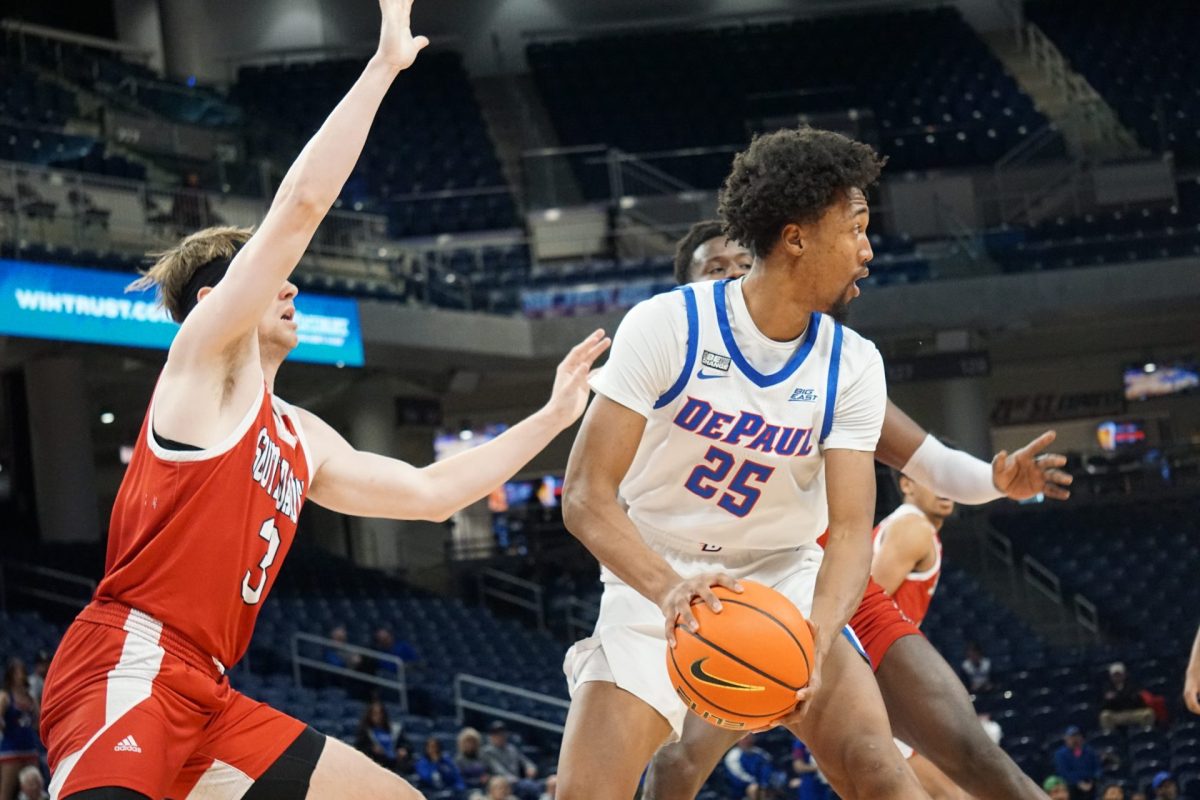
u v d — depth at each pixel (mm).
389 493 3234
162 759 2740
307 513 22562
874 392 3314
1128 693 15594
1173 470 22281
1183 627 19234
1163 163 22781
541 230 22375
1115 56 26719
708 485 3326
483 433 24641
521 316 20797
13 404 18516
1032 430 26141
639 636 3332
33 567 16172
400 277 19578
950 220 22422
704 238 4109
